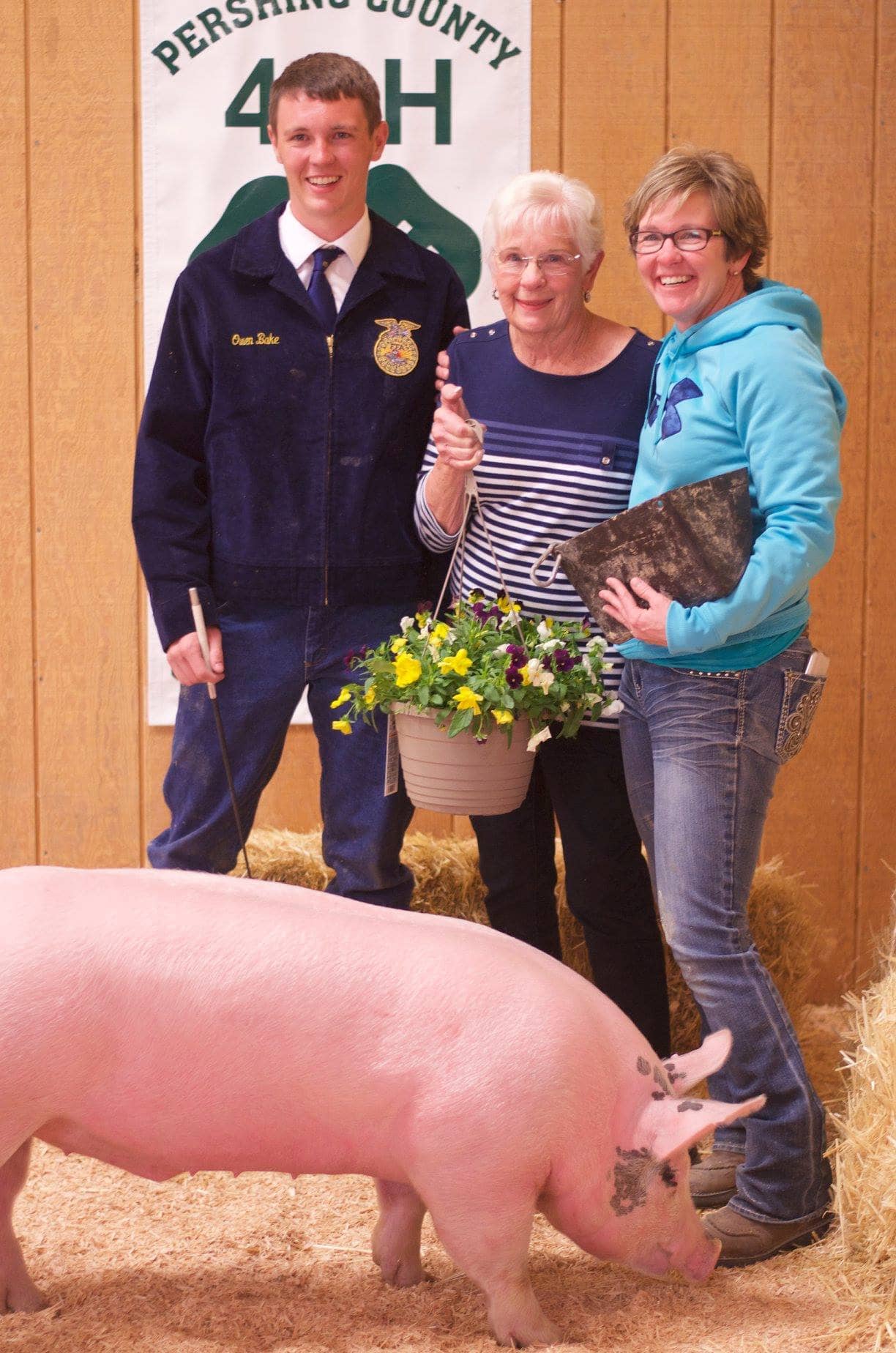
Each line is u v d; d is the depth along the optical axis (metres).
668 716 2.41
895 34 3.72
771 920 3.29
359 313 2.84
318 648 2.89
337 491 2.86
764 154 3.75
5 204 3.67
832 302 3.78
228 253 2.87
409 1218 2.23
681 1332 2.06
